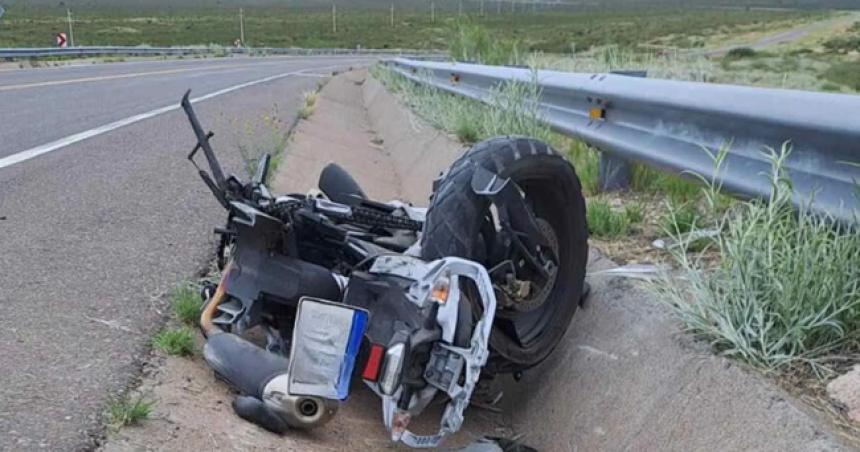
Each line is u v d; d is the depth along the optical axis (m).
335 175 4.75
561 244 4.13
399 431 3.22
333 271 3.97
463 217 3.67
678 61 11.88
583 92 6.15
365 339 3.34
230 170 8.44
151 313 4.36
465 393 3.27
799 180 3.74
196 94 18.11
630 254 4.66
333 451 3.31
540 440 3.90
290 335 3.95
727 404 3.16
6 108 13.40
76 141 9.94
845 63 16.36
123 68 31.38
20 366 3.54
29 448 2.85
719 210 4.94
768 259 3.36
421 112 11.43
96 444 2.91
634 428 3.47
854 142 3.41
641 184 5.93
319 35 91.56
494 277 3.74
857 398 2.97
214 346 3.60
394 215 4.32
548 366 4.22
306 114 14.10
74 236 5.77
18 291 4.55
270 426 3.27
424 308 3.32
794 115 3.72
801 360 3.24
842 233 3.48
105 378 3.46
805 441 2.82
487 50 16.97
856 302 3.26
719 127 4.36
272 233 3.80
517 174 3.82
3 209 6.40
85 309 4.34
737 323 3.39
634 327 3.86
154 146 9.83
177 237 5.92
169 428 3.08
